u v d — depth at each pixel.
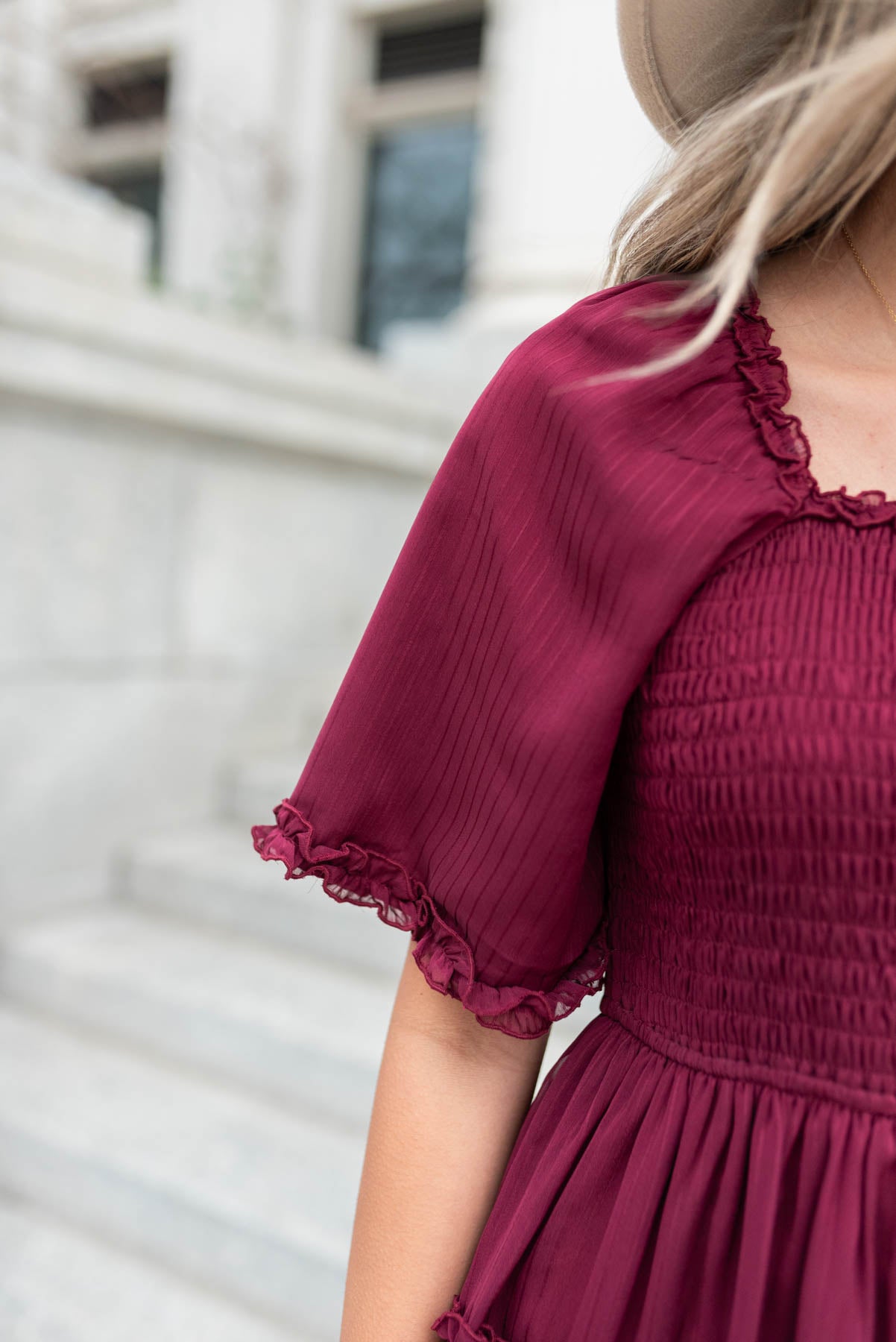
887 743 0.60
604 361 0.72
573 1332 0.66
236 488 3.54
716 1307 0.64
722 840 0.64
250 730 3.72
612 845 0.74
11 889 3.04
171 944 3.02
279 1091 2.58
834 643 0.62
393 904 0.73
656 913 0.70
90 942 3.00
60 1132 2.41
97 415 3.08
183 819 3.52
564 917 0.70
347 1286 0.77
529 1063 0.77
